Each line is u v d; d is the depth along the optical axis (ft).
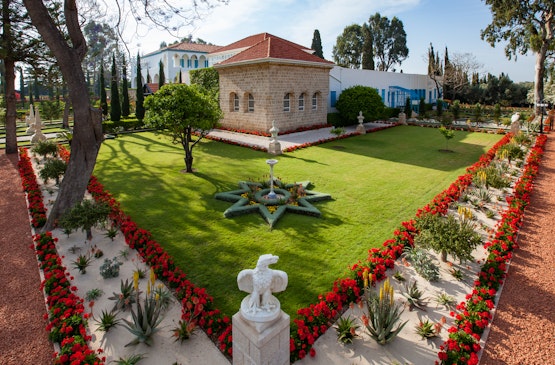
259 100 76.43
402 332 17.15
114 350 16.08
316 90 84.99
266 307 13.32
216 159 55.36
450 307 18.97
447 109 132.98
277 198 35.09
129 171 48.37
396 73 122.11
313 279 21.58
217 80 87.40
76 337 15.84
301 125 82.94
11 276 22.44
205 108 45.83
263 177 44.65
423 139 74.08
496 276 20.83
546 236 26.91
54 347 16.33
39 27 27.27
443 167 49.98
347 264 23.36
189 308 17.42
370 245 26.20
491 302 17.80
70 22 29.04
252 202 34.50
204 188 40.45
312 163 52.60
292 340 15.76
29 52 58.29
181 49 161.89
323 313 17.48
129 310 18.80
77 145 29.78
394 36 213.46
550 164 48.83
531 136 69.92
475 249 23.79
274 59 71.31
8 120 60.85
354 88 91.40
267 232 28.53
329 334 17.03
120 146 66.95
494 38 105.40
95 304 19.33
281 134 77.00
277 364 13.64
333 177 44.86
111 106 91.66
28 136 83.97
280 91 76.02
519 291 20.07
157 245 24.43
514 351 15.61
